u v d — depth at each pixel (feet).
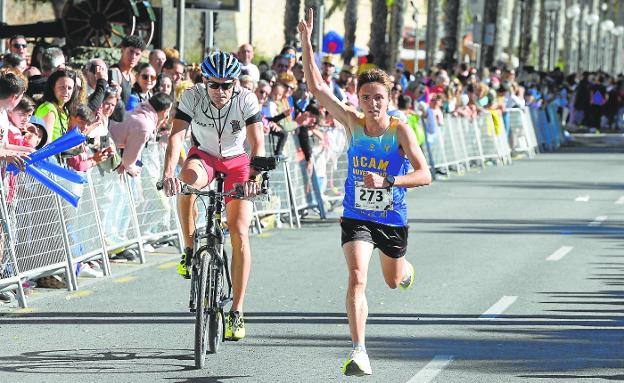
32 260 60.85
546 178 146.00
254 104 50.14
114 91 70.23
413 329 55.57
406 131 45.62
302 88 109.29
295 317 57.98
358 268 44.52
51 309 58.90
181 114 49.73
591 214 107.76
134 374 45.65
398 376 46.26
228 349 50.49
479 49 237.66
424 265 75.20
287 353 49.96
